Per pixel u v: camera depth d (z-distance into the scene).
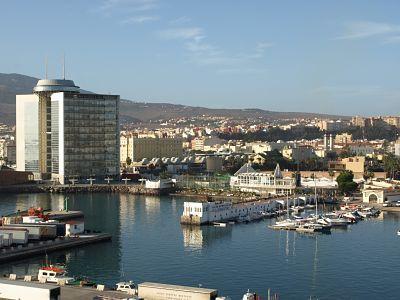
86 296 127.88
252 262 179.88
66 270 169.50
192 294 122.44
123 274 165.25
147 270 170.12
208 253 193.12
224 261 181.25
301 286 153.12
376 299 142.88
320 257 186.25
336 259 183.38
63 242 199.50
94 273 166.25
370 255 189.12
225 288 151.12
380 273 166.00
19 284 123.44
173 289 124.38
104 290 133.88
